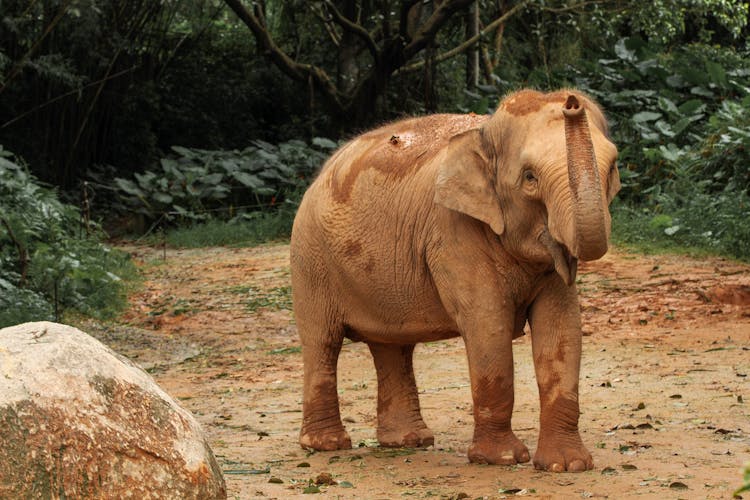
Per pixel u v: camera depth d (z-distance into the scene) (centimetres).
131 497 360
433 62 2645
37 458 347
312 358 690
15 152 2648
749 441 615
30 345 371
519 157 543
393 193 634
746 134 1825
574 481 540
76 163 2761
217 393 948
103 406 368
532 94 562
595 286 1363
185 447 380
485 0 2936
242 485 567
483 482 551
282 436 737
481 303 580
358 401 869
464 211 565
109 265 1753
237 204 2619
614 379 860
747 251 1549
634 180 2056
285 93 3197
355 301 667
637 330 1108
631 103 2339
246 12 2641
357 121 2694
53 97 2656
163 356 1178
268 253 1998
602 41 3241
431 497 524
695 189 1812
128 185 2544
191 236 2292
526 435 687
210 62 3228
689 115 2239
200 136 3145
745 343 990
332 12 2491
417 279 621
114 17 2634
